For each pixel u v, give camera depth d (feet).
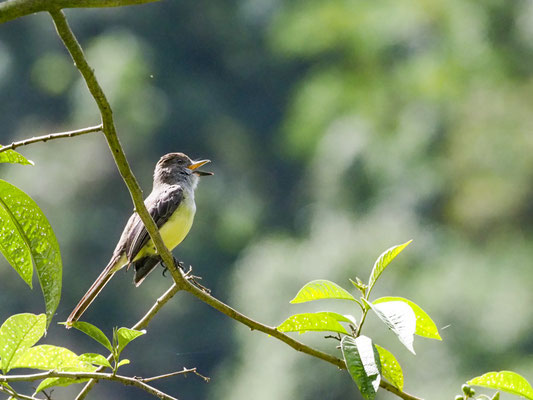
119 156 13.57
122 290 72.84
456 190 55.16
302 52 75.46
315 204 67.77
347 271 53.98
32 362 12.30
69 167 77.00
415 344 46.16
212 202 79.25
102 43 83.46
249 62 90.27
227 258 77.71
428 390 44.60
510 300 47.11
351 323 13.16
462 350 46.26
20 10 11.47
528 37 58.75
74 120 80.84
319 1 71.56
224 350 70.64
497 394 12.41
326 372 49.55
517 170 53.52
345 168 62.85
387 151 61.16
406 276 52.01
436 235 54.08
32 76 85.87
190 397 69.97
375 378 11.80
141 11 88.69
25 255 12.56
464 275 49.57
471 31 60.39
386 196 59.00
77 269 73.51
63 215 74.69
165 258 14.78
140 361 70.49
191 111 84.38
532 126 55.21
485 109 56.95
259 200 81.56
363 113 64.64
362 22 67.87
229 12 90.68
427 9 63.31
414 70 63.52
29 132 83.10
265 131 87.71
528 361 45.03
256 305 57.41
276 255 60.08
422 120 60.39
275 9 88.33
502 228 53.06
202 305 73.05
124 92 80.28
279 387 50.80
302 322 13.32
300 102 71.51
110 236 75.15
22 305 71.05
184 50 89.30
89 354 12.39
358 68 67.97
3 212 12.48
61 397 63.21
